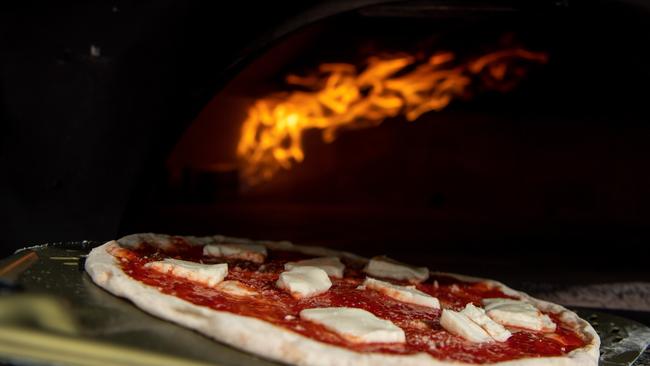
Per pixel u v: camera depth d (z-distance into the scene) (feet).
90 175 2.42
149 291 1.57
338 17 2.53
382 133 3.95
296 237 3.02
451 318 1.63
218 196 3.76
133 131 2.42
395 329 1.56
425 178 4.02
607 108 3.54
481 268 2.68
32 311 1.32
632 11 2.28
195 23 2.38
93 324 1.44
